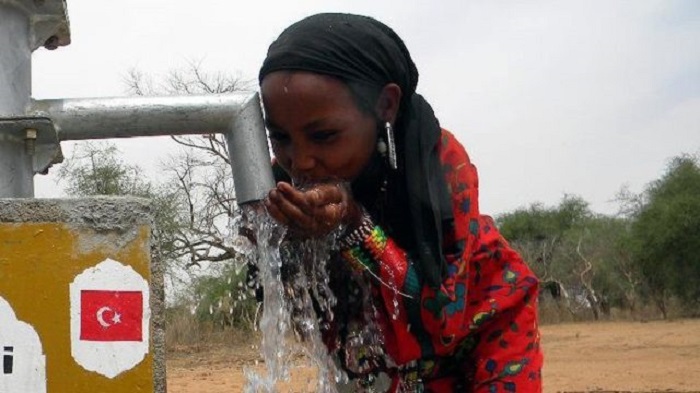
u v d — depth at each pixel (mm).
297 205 2285
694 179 47781
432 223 2520
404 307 2555
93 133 2539
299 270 2617
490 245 2676
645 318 49062
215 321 25266
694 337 30781
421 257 2502
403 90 2580
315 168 2482
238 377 17969
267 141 2605
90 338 2227
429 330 2572
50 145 2527
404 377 2771
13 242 2229
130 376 2232
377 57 2492
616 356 23406
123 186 31312
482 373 2703
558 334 35844
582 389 15359
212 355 22406
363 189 2646
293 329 2680
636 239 47188
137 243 2266
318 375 2727
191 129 2568
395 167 2518
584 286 51531
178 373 18969
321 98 2412
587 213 58594
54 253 2234
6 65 2494
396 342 2682
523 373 2662
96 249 2248
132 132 2562
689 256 45281
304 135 2461
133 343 2240
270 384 2541
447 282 2518
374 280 2637
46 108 2520
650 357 22797
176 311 25172
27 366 2207
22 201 2236
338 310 2799
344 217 2426
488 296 2674
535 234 57250
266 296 2486
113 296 2246
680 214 44906
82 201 2256
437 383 2818
